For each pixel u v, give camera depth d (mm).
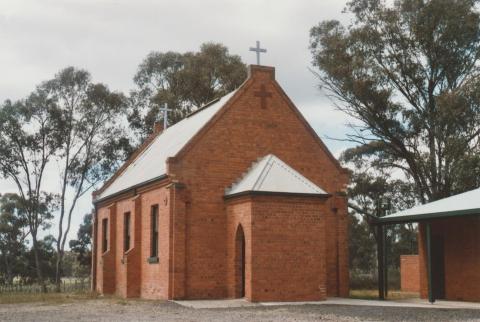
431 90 38438
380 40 38469
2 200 67812
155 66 54531
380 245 25922
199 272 23406
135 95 54156
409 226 55438
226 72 52781
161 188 24844
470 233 24531
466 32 36344
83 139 48500
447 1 36188
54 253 70250
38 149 47469
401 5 38000
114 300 24266
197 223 23641
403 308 19281
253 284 21062
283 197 21797
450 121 34875
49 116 47219
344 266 25609
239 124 24953
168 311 18750
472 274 24250
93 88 48188
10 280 65250
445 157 36594
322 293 21875
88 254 70875
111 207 31422
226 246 23812
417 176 39531
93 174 49344
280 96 25844
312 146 26016
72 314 18406
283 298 21328
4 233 66812
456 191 36938
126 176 33750
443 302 23469
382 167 45000
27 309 21031
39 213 51031
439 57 37500
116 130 49594
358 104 39594
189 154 23938
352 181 48438
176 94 53031
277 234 21562
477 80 34500
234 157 24609
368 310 18406
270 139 25344
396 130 38688
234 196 22906
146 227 26422
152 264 25344
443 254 26031
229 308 19312
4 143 46156
